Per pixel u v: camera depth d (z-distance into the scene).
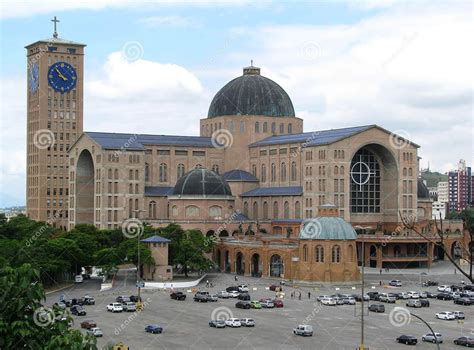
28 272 59.00
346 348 130.88
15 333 56.66
